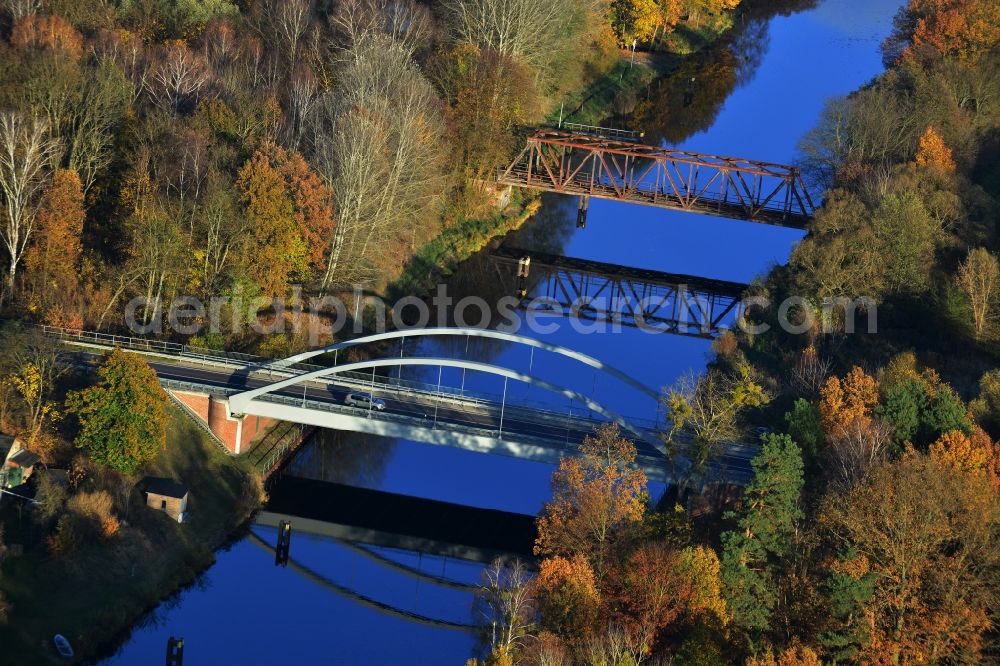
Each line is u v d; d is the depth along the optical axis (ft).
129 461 553.64
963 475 506.48
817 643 465.06
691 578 480.64
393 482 613.11
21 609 494.18
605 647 457.27
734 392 574.56
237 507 577.43
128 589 519.19
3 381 559.38
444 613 538.88
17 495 530.27
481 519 591.37
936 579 467.52
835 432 562.25
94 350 621.72
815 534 503.20
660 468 566.77
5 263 649.61
